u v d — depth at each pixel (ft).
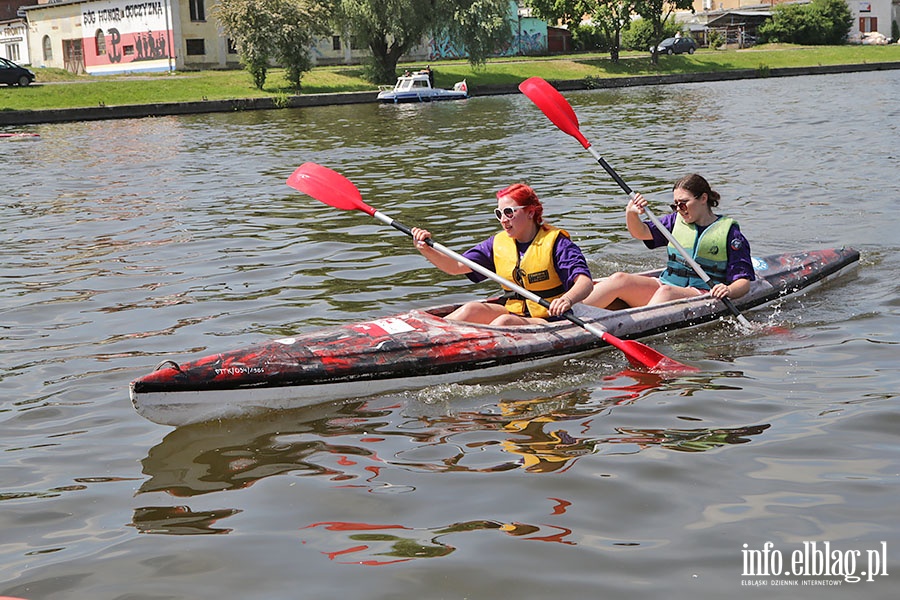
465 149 63.10
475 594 10.60
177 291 25.34
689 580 10.76
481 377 18.25
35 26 172.76
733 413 15.88
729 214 34.35
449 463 14.25
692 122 77.15
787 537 11.63
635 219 22.35
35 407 17.12
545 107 25.07
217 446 15.26
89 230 35.83
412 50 169.17
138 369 18.94
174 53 146.10
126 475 14.24
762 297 22.59
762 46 197.77
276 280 26.27
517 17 182.19
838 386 16.90
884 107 82.33
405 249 30.12
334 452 14.87
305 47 155.12
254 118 101.71
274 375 16.44
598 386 17.67
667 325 20.54
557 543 11.68
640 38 188.44
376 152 63.10
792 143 57.16
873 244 28.22
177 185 48.93
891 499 12.49
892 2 219.00
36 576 11.35
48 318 23.04
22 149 72.84
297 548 11.80
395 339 17.90
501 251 19.76
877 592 10.42
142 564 11.56
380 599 10.56
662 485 13.20
